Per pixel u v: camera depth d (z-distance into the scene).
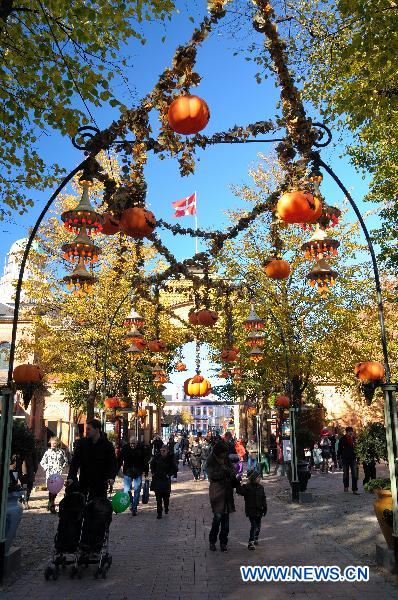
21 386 8.77
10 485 7.33
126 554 7.99
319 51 10.68
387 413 6.82
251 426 30.39
